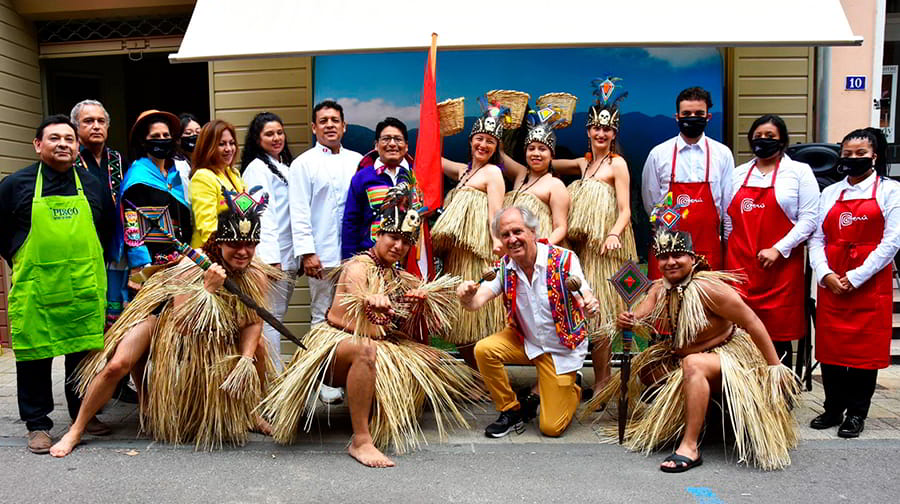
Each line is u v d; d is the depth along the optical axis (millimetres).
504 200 4238
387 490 2918
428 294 3574
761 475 3088
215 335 3377
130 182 3693
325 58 5273
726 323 3410
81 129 3717
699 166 4043
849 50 5145
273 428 3502
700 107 3979
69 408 3701
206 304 3281
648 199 4266
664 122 5203
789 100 5098
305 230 4105
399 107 5293
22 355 3320
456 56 5242
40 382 3428
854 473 3109
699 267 3453
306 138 5297
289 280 4125
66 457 3279
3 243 3404
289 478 3045
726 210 4090
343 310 3473
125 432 3652
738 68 5074
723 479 3043
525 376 4930
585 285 3516
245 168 4234
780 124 3861
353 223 4047
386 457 3244
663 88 5184
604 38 4223
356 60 5273
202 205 3736
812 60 5066
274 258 4109
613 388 3756
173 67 7258
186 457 3289
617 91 5207
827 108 5121
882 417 3943
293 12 4562
